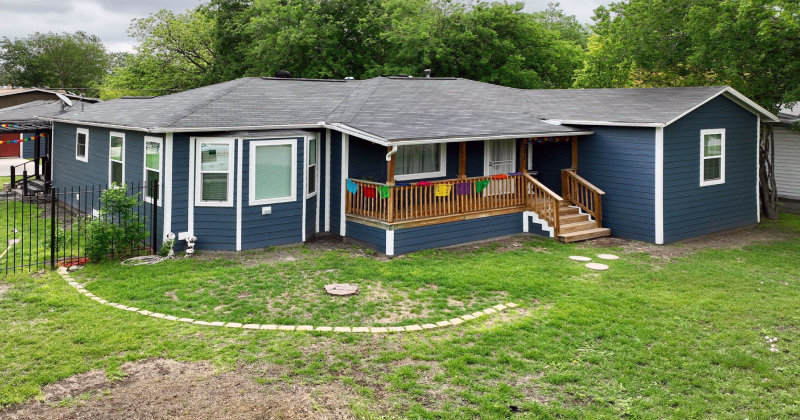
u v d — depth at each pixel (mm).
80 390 6512
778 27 16203
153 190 13039
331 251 13672
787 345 8211
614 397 6625
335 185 15055
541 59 34625
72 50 84375
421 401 6430
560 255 13750
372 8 32156
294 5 31141
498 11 31656
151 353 7512
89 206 17375
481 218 15250
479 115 16578
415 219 13812
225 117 13516
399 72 28344
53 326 8336
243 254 13148
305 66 30781
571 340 8227
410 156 16016
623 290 10734
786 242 15789
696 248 14867
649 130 15031
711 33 16688
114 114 16312
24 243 13734
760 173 20047
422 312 9375
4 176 28938
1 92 44344
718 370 7363
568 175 16844
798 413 6363
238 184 13109
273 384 6750
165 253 12672
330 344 7961
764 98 18344
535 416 6156
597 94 18578
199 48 44156
